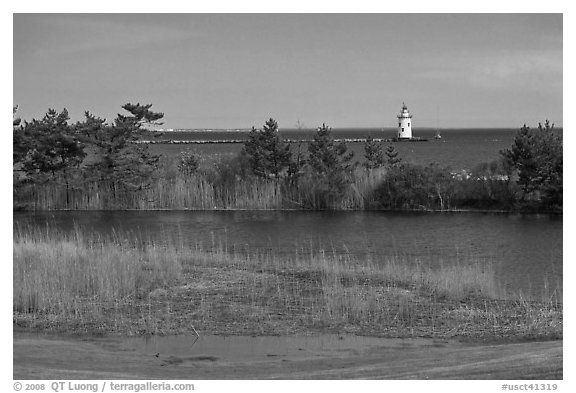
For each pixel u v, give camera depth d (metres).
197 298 21.30
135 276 23.31
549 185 49.09
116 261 25.25
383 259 30.92
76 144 54.59
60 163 55.41
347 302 20.38
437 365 13.86
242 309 19.98
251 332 17.70
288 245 35.91
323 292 22.12
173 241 37.16
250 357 15.29
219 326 18.25
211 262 27.38
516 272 27.45
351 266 26.97
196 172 57.81
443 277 23.28
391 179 53.59
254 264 27.17
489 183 52.09
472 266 28.09
